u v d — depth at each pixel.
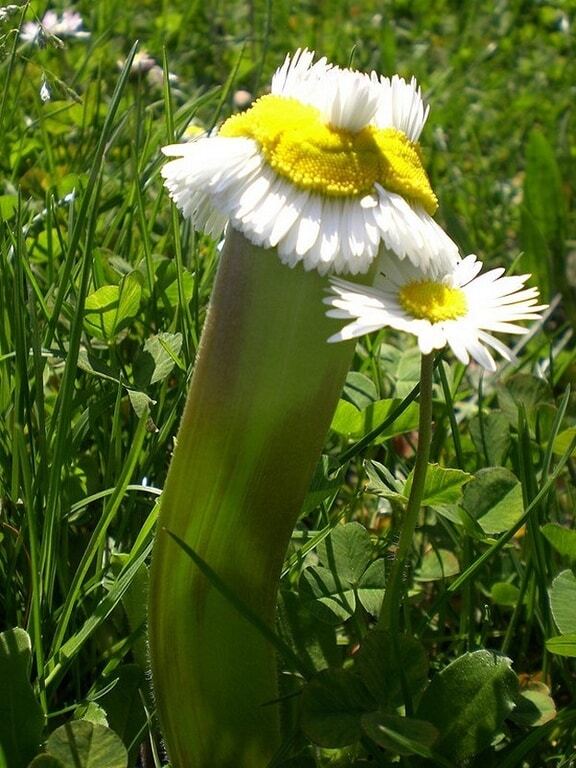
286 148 0.09
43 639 0.13
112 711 0.12
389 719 0.10
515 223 0.29
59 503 0.13
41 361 0.14
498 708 0.11
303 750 0.12
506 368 0.22
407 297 0.10
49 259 0.17
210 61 0.33
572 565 0.14
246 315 0.09
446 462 0.18
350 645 0.14
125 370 0.16
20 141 0.22
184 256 0.20
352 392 0.16
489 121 0.34
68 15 0.28
